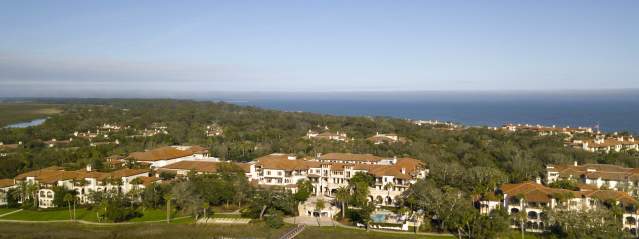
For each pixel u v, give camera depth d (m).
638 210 135.12
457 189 161.62
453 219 138.25
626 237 128.75
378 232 142.88
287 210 159.25
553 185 164.12
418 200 156.25
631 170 185.38
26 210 170.50
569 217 132.00
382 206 172.62
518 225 143.75
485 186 161.00
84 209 170.12
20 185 177.75
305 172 198.12
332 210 161.62
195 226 148.25
